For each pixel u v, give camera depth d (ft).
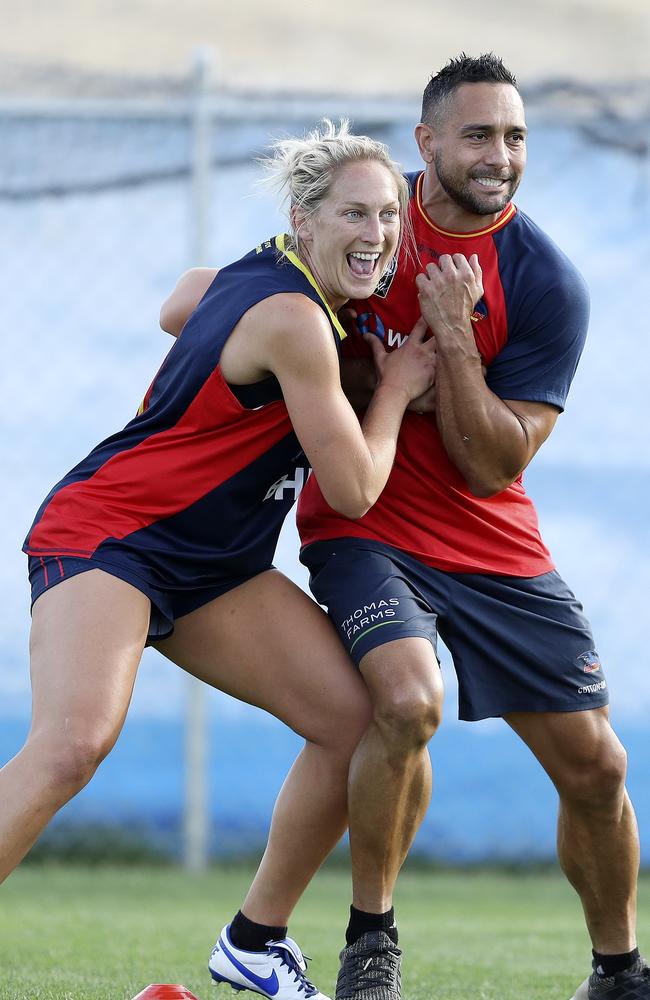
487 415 35.55
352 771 33.83
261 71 153.17
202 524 34.27
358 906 34.32
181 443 34.09
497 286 36.76
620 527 73.97
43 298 75.92
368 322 37.35
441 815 73.51
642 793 73.46
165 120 74.02
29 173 76.54
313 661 35.09
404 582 35.78
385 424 34.99
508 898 66.13
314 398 33.04
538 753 37.70
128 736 74.23
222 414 33.78
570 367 37.42
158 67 152.56
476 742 73.46
